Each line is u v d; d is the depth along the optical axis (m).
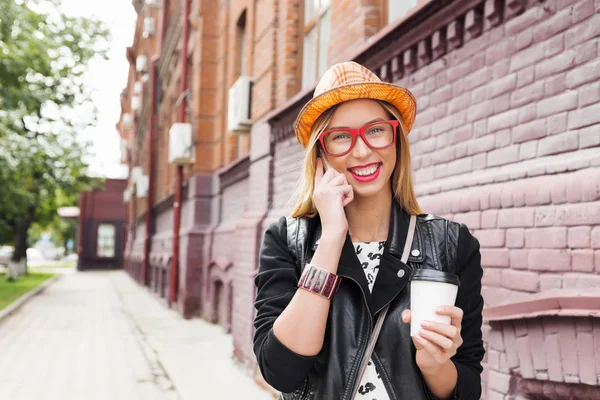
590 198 2.14
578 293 2.12
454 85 3.12
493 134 2.78
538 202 2.39
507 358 2.47
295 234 1.58
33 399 5.34
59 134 19.42
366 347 1.40
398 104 1.56
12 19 12.67
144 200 23.47
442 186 3.12
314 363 1.44
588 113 2.23
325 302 1.38
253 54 7.82
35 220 26.06
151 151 19.61
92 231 38.84
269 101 6.44
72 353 7.76
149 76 22.45
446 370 1.36
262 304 1.51
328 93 1.48
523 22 2.61
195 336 9.10
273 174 6.33
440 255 1.49
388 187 1.61
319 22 5.65
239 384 5.83
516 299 2.48
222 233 9.82
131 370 6.68
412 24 3.41
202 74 11.27
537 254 2.38
